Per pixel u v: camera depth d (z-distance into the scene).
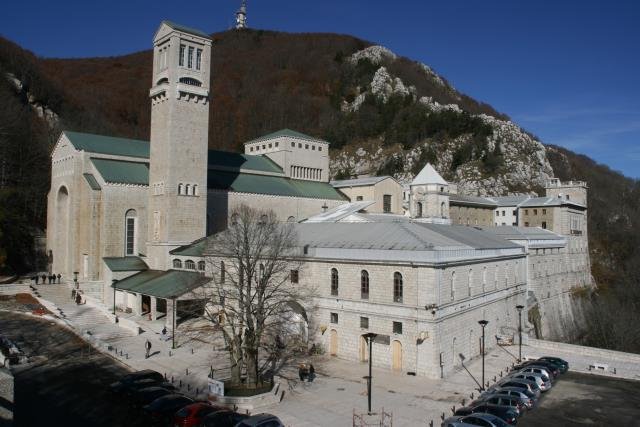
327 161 117.62
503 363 54.31
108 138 90.81
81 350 54.75
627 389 46.88
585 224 149.38
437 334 47.94
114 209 80.00
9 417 21.06
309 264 58.09
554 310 105.81
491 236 77.00
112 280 75.88
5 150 108.94
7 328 59.72
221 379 45.75
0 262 83.44
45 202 112.06
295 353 55.78
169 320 65.38
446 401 41.56
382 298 51.38
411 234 54.88
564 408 41.59
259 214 80.62
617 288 130.12
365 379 47.25
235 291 53.75
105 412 38.47
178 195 78.12
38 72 171.38
